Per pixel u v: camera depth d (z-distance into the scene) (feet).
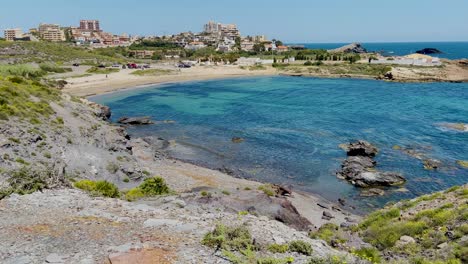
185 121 210.59
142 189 78.95
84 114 150.20
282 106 259.19
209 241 36.68
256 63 604.49
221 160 137.18
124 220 43.24
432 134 171.83
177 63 607.78
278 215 73.31
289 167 129.49
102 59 561.02
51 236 37.14
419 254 50.85
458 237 53.11
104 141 123.65
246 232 39.09
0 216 42.73
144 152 136.15
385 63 534.78
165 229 40.73
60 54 522.06
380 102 271.28
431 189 108.58
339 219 86.53
